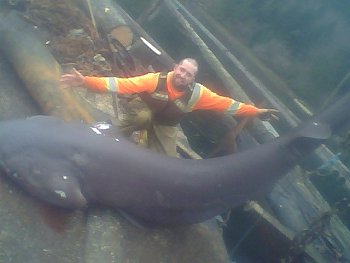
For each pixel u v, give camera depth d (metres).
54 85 3.43
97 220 2.82
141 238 2.91
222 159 2.91
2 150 2.57
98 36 4.50
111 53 4.38
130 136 3.38
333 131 2.97
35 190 2.58
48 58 3.67
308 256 4.00
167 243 2.99
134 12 6.21
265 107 5.60
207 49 5.24
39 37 4.00
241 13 8.48
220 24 8.44
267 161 2.88
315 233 3.82
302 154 2.94
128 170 2.73
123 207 2.85
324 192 5.16
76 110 3.38
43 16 4.32
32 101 3.49
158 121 3.10
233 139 4.45
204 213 3.00
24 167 2.56
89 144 2.69
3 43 3.76
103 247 2.69
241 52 8.14
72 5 4.73
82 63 4.14
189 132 4.79
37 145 2.59
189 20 6.11
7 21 3.99
